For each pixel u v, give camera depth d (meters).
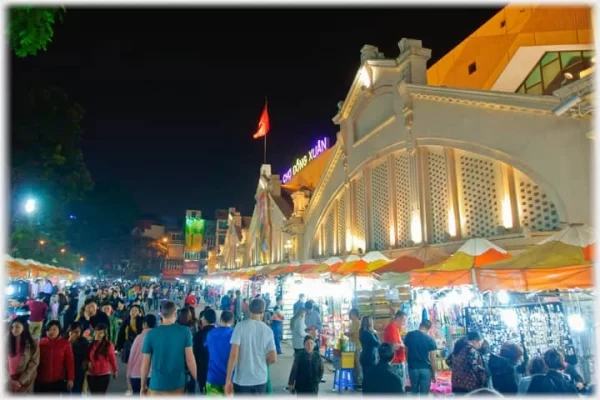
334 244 22.77
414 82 15.91
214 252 73.75
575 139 10.26
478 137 13.08
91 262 62.88
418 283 9.77
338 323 16.55
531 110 11.43
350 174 20.66
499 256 9.43
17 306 15.66
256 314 6.76
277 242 32.84
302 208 27.48
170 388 6.30
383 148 17.66
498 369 6.70
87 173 26.42
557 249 7.61
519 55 19.11
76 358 8.02
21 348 6.69
